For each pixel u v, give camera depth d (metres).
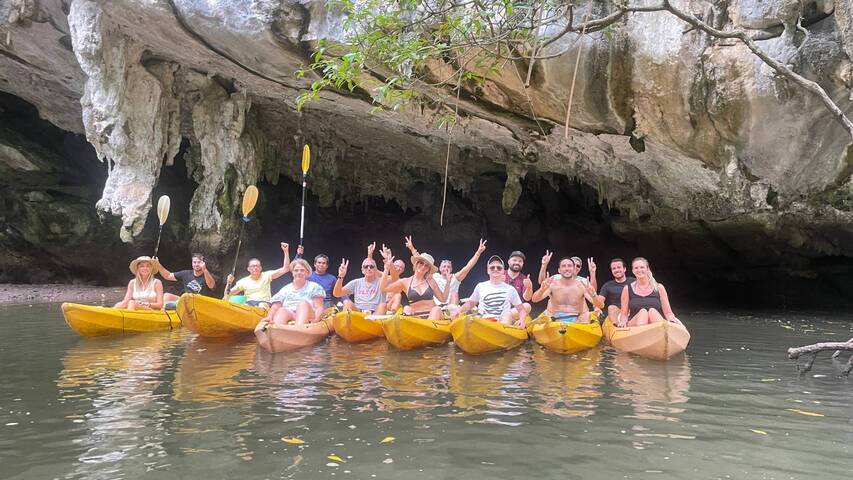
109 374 4.31
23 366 4.62
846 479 2.35
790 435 2.91
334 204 17.50
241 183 10.49
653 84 7.18
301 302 6.04
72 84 10.84
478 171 14.17
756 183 8.46
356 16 5.01
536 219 16.58
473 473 2.38
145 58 9.10
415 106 8.88
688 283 15.07
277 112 11.16
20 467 2.43
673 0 6.82
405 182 15.27
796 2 6.14
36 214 13.28
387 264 6.34
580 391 3.85
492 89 8.03
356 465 2.46
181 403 3.45
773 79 6.55
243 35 7.81
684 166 8.77
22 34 9.35
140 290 7.12
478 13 5.07
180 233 14.04
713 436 2.88
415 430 2.95
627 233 13.91
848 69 6.16
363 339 6.01
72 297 11.75
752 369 4.70
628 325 5.68
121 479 2.30
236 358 5.02
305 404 3.44
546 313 6.11
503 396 3.69
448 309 6.43
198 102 9.99
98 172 14.19
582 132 8.70
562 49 7.08
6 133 12.81
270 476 2.33
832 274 12.80
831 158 7.52
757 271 13.54
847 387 4.02
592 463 2.51
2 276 13.58
